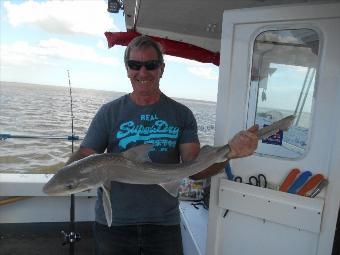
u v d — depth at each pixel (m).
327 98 2.09
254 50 2.37
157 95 2.24
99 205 2.26
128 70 2.16
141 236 2.17
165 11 3.96
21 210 4.06
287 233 2.29
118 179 1.87
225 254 2.55
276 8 2.22
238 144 1.94
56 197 4.12
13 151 4.89
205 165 2.00
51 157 4.74
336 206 2.10
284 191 2.24
